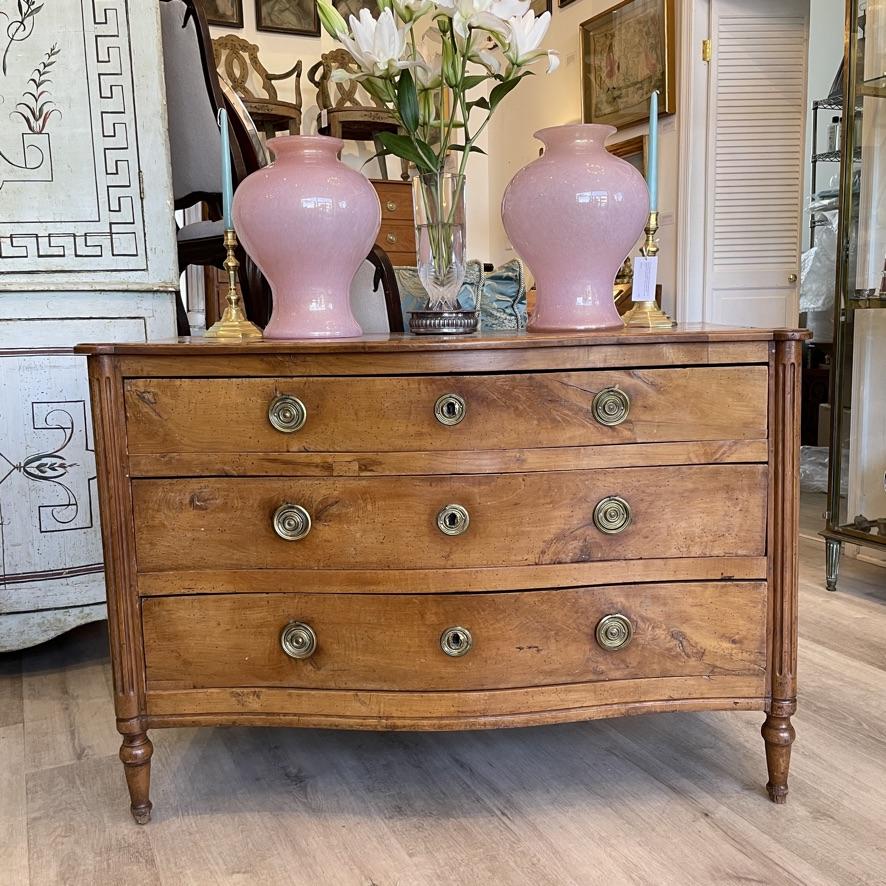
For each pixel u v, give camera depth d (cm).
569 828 124
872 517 240
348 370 118
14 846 122
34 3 175
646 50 375
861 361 238
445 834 123
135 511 123
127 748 126
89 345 119
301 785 138
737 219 363
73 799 135
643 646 126
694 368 121
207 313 392
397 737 154
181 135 217
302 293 135
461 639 122
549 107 473
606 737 152
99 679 184
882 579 242
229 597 125
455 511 120
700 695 127
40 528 187
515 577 122
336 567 123
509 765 143
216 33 489
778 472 123
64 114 179
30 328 182
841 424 231
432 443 119
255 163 212
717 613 126
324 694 125
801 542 287
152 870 116
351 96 496
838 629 202
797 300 372
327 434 120
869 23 228
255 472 122
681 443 122
